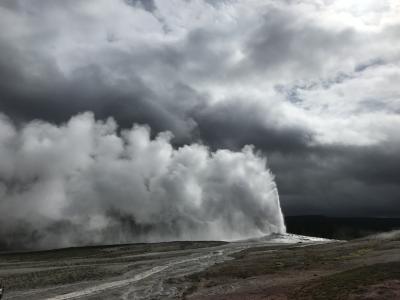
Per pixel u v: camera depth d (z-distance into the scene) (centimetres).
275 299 5041
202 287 6669
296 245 14488
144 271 9162
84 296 6488
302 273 7012
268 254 11119
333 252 9788
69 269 9625
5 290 7062
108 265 10388
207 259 11225
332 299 4578
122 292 6731
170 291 6588
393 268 5516
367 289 4644
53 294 6675
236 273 7738
